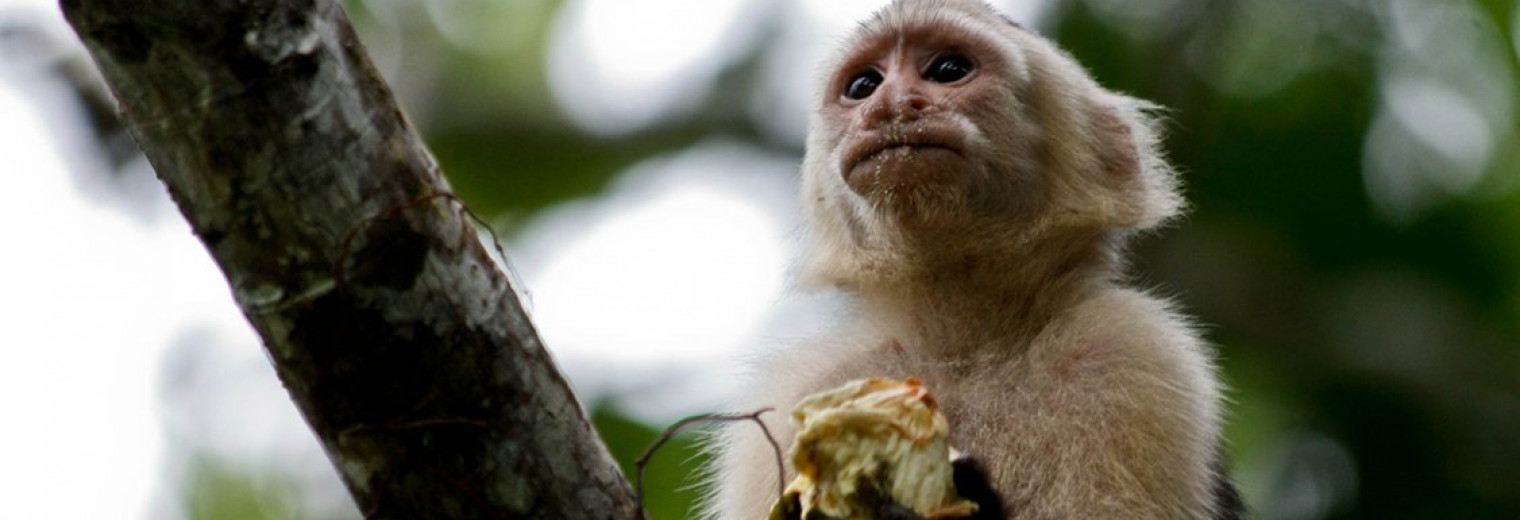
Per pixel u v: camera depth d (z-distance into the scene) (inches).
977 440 376.5
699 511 450.3
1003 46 425.7
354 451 268.4
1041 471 362.9
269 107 250.4
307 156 253.4
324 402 265.6
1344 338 649.6
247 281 259.8
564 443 278.1
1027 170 417.1
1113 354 372.8
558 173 710.5
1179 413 363.6
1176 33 634.8
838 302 441.7
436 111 703.1
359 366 262.7
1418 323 652.7
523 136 706.2
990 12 449.1
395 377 263.9
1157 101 634.8
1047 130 426.0
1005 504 361.1
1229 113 652.1
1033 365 384.5
